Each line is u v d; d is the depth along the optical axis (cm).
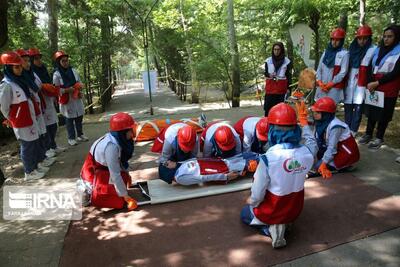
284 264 269
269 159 265
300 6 699
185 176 391
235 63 940
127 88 2122
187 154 405
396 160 448
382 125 489
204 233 315
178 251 291
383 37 466
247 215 320
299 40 754
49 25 914
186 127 393
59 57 575
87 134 689
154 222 338
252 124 432
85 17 1055
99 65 1234
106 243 308
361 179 406
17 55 429
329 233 305
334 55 525
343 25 734
